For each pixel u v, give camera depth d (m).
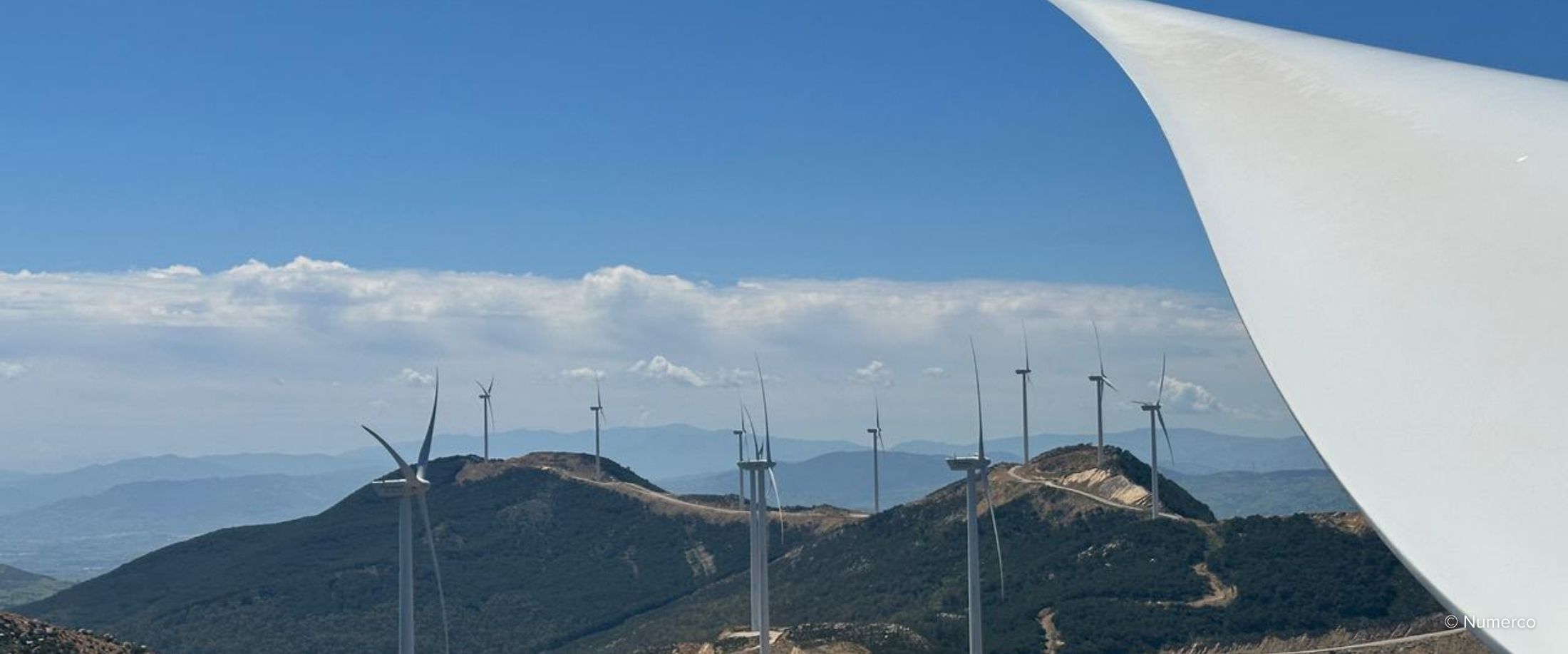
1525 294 12.99
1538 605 9.69
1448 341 12.77
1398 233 14.83
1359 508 11.12
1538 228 13.90
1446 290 13.52
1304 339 13.59
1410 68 19.67
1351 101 18.84
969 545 104.06
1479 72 19.05
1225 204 17.00
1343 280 14.34
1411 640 107.88
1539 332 12.42
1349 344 13.26
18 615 69.94
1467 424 11.69
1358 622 119.31
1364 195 15.90
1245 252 15.66
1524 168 15.16
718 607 186.00
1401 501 11.09
